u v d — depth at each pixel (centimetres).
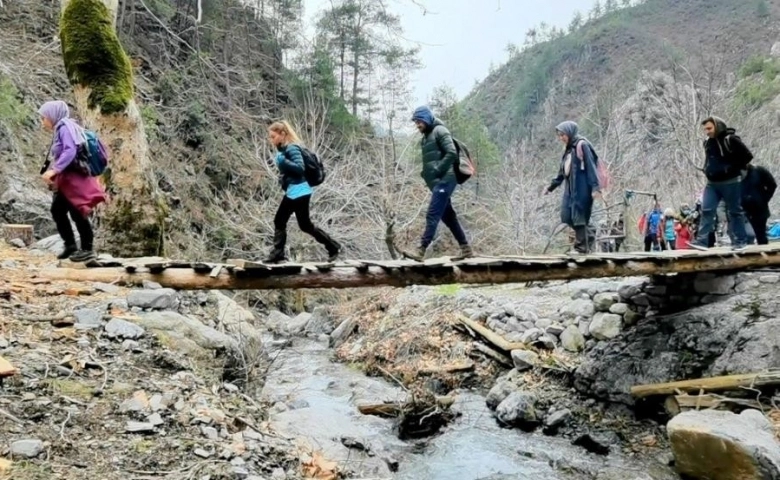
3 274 487
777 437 510
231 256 1539
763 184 738
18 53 1275
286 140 529
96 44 645
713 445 490
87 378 331
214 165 1661
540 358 811
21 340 354
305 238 1552
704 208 730
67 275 498
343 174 1656
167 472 260
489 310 975
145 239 649
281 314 1452
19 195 967
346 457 416
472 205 2130
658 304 768
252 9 2133
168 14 1755
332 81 2403
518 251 1800
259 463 295
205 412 325
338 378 913
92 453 263
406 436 673
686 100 1902
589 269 622
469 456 613
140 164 657
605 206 1570
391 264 557
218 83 1831
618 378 705
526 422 694
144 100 1526
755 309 676
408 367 903
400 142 1859
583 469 579
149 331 405
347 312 1266
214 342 430
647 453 602
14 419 273
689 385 628
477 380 851
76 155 495
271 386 811
